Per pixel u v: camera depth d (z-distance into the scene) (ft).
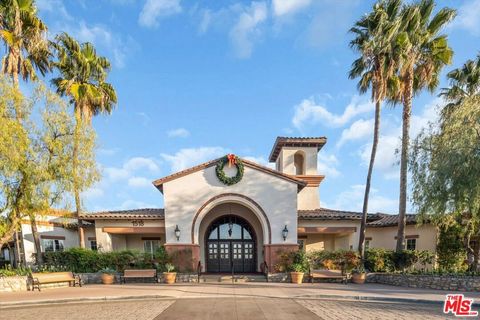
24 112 53.98
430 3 57.82
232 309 34.65
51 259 60.75
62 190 55.88
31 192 53.01
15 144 49.98
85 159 57.88
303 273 57.21
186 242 60.90
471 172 45.01
